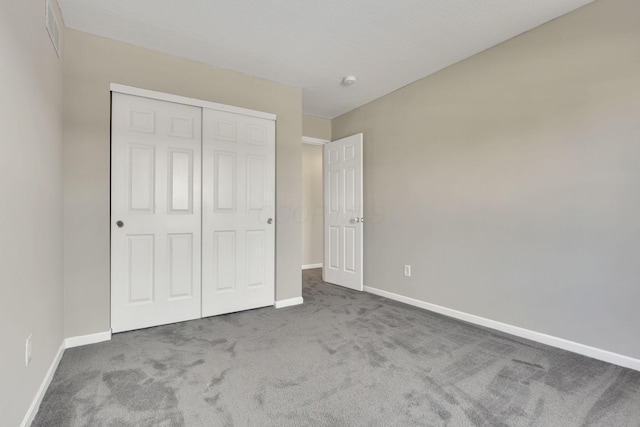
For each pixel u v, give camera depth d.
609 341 1.95
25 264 1.36
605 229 1.97
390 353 2.07
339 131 4.30
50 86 1.79
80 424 1.36
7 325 1.17
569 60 2.12
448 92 2.90
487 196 2.59
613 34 1.93
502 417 1.42
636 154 1.85
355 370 1.84
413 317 2.82
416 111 3.21
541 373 1.81
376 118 3.70
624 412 1.46
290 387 1.66
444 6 2.06
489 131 2.58
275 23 2.23
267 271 3.11
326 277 4.33
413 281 3.23
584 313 2.05
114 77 2.37
